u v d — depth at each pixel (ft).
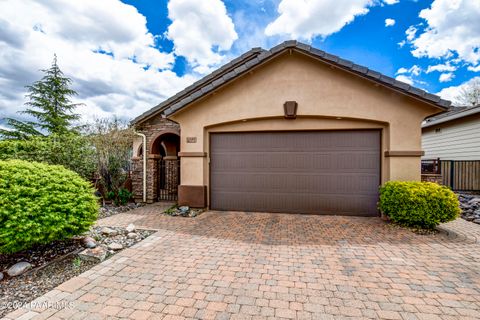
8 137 62.08
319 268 14.08
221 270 13.92
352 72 25.02
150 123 37.91
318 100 26.61
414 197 20.83
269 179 28.91
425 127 54.65
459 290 11.68
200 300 11.02
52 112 68.33
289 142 28.48
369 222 23.98
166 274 13.46
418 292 11.53
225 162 30.04
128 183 38.09
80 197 16.48
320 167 27.71
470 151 43.27
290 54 27.14
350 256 15.76
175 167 41.16
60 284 12.46
